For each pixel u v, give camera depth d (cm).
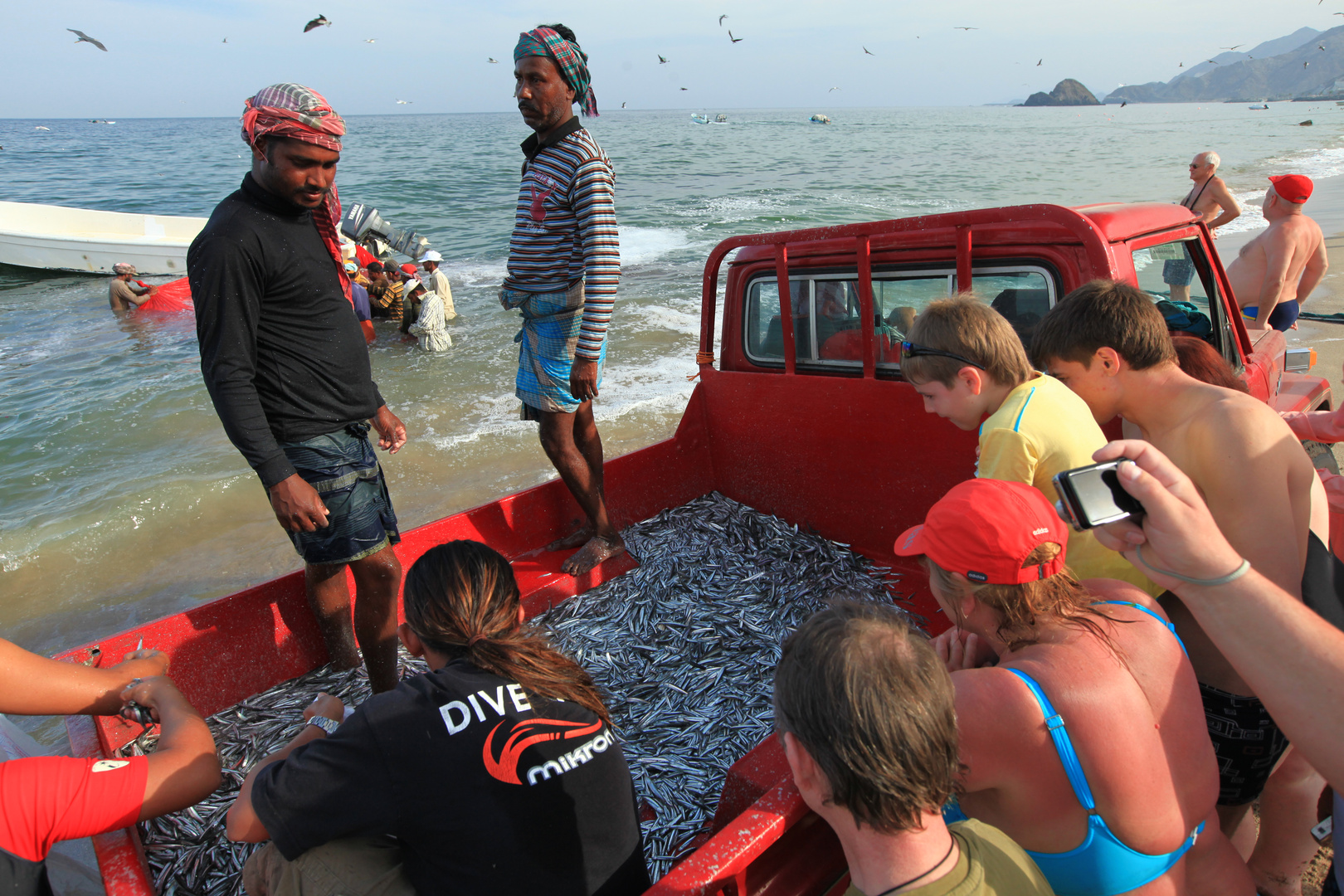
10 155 5700
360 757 166
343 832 168
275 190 245
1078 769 153
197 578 602
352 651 325
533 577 377
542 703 179
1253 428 208
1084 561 231
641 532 423
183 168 4397
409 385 1009
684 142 6309
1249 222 1761
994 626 168
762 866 186
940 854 137
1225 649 137
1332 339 834
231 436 249
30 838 171
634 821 190
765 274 413
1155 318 226
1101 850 160
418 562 193
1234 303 394
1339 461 581
